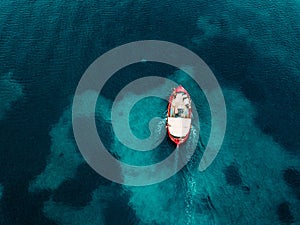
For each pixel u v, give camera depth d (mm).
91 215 92625
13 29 132875
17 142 104938
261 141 108125
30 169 100062
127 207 94312
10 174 98750
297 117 114250
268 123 112562
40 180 98250
